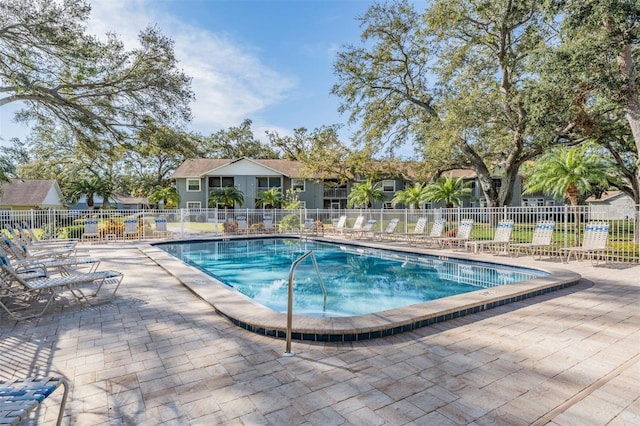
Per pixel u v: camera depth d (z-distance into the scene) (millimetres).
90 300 5562
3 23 11695
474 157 17984
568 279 6383
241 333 4078
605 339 3811
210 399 2631
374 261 11727
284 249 14766
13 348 3625
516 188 33312
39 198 29312
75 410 2490
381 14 16750
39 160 32719
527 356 3381
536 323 4383
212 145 44438
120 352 3521
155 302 5449
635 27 9797
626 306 5117
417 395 2672
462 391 2727
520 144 15844
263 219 19594
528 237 11219
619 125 14336
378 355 3438
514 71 15812
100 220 15922
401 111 19203
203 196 32688
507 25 14469
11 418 1671
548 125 12102
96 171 36406
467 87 16938
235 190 30422
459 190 20234
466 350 3545
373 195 25953
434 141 16016
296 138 37969
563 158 12461
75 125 15430
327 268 10547
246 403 2574
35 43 12422
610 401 2566
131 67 14852
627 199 31828
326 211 20312
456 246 12953
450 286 8156
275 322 4043
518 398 2619
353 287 8094
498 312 4883
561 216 10523
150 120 15609
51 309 5066
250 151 45656
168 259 9492
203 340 3855
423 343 3750
